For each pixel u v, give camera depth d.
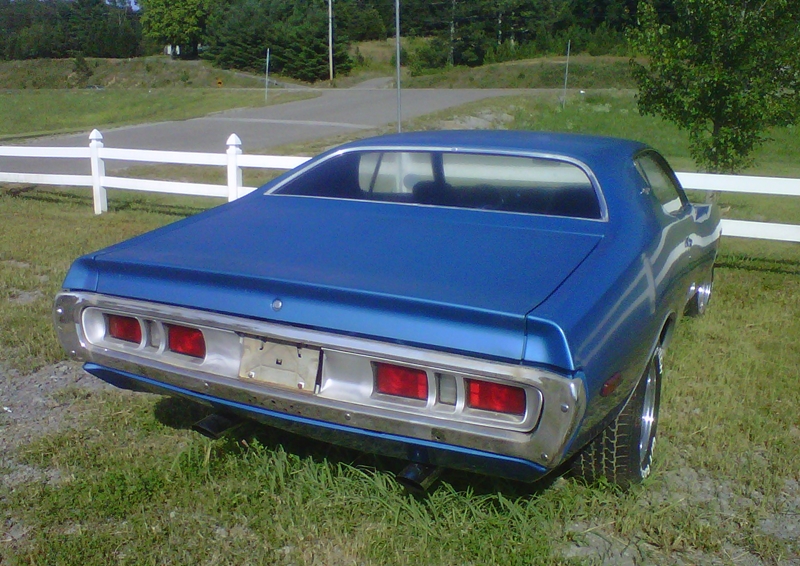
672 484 3.38
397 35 11.38
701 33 11.16
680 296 4.01
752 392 4.32
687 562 2.85
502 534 2.93
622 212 3.44
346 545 2.88
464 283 2.78
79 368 4.68
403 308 2.63
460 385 2.58
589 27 83.81
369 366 2.71
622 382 2.86
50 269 6.90
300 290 2.78
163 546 2.88
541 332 2.49
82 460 3.49
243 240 3.34
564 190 3.54
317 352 2.77
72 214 10.12
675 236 3.90
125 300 3.11
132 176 14.39
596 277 2.88
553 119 32.03
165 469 3.38
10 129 32.66
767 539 2.96
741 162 11.48
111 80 83.38
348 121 28.00
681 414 4.05
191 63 82.69
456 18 79.50
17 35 107.50
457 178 3.73
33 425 3.88
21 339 5.05
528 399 2.50
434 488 3.22
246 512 3.07
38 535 2.94
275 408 2.85
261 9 77.81
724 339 5.26
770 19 10.59
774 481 3.37
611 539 2.98
